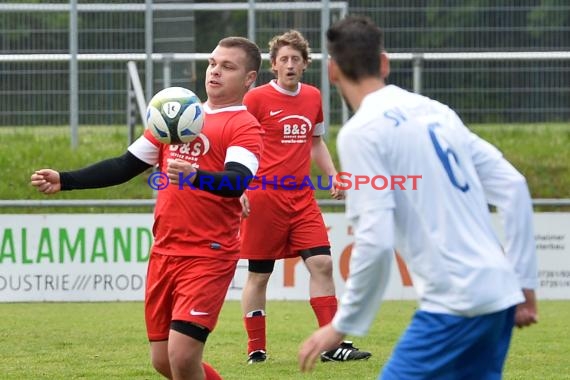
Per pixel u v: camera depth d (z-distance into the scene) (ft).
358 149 40.01
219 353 83.76
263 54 138.31
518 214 42.57
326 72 136.98
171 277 55.26
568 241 119.55
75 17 135.74
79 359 79.71
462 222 40.78
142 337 91.25
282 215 81.82
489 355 41.32
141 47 137.90
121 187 138.00
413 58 137.39
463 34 138.51
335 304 81.71
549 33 138.10
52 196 136.56
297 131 82.99
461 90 139.13
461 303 40.01
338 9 136.67
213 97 56.75
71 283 116.26
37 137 140.36
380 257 39.11
